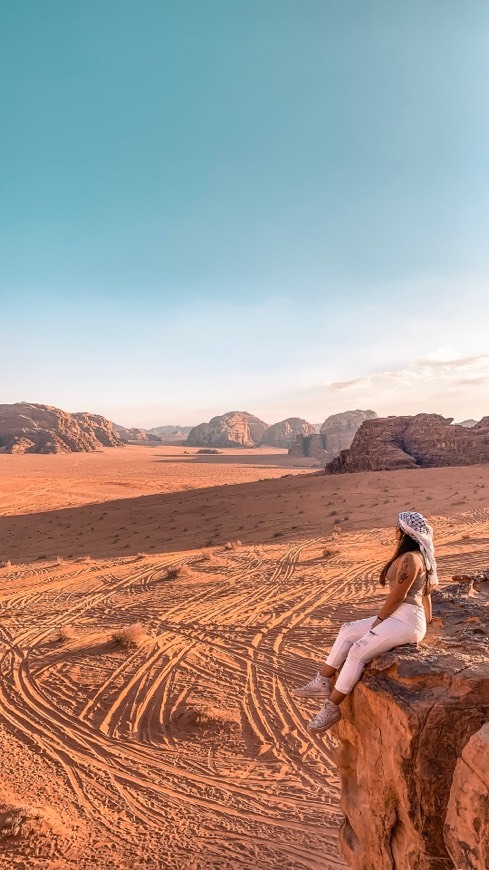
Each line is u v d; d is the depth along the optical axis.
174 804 8.88
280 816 8.28
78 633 18.00
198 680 13.51
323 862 7.14
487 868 3.20
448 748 3.74
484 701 3.80
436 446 75.56
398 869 4.01
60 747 10.98
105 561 30.62
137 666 14.69
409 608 4.40
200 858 7.47
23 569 30.34
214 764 9.98
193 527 40.19
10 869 7.57
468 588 6.34
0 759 10.65
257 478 100.69
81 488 79.81
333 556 26.05
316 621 16.97
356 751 4.71
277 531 35.78
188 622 18.06
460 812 3.43
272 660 14.34
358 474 57.47
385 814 4.11
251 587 21.80
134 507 52.03
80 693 13.37
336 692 4.45
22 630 18.89
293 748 10.24
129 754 10.55
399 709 3.84
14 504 64.12
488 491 42.62
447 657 4.23
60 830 8.29
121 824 8.43
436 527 32.09
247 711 11.76
